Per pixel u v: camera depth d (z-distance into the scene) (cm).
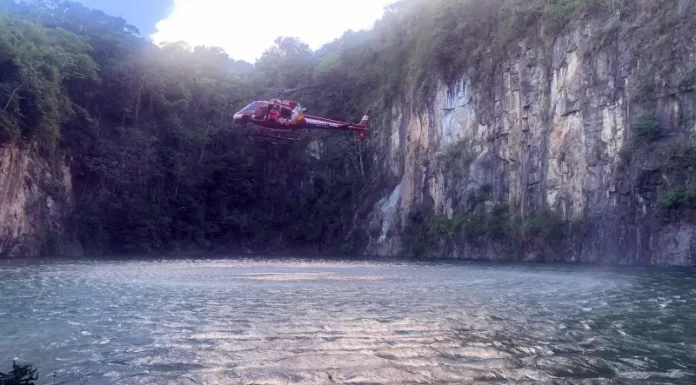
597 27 4791
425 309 1461
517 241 5344
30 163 5775
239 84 9525
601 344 1018
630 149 4325
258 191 8775
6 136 5281
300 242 8475
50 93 5747
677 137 4047
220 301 1645
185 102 8275
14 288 2089
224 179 8450
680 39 4116
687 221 3847
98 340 1057
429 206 6862
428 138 6975
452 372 827
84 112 6662
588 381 783
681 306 1523
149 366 866
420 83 7125
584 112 4812
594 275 2823
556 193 5091
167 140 8019
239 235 8462
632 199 4266
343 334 1106
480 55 6228
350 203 8188
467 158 6256
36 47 5897
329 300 1670
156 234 7312
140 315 1359
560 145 5069
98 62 7519
